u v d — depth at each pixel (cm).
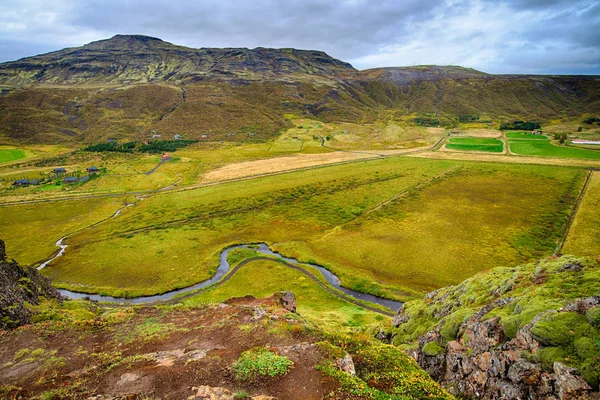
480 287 2983
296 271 6962
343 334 2369
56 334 2438
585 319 1753
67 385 1745
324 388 1639
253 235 8981
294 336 2225
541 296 2127
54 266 7519
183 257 7825
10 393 1694
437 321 3092
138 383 1712
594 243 7306
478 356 2127
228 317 2692
